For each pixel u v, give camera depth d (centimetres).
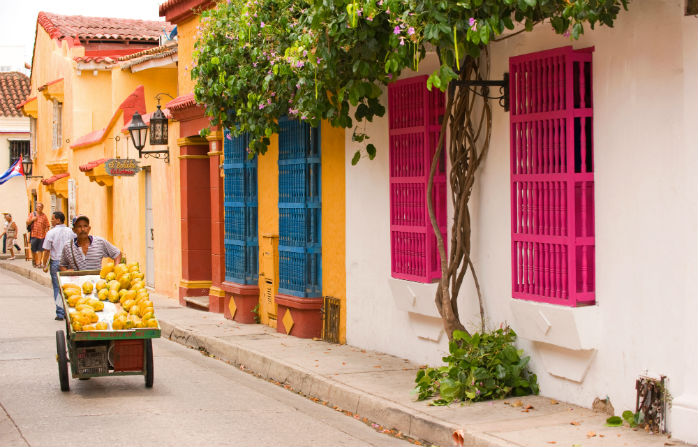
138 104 2422
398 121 1043
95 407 905
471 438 728
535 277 830
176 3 1792
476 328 947
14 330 1511
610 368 774
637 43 732
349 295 1209
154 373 1121
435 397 873
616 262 762
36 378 1068
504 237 897
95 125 3131
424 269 1003
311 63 926
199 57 1222
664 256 712
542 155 818
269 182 1416
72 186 3130
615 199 761
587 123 795
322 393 968
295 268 1312
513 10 753
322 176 1262
